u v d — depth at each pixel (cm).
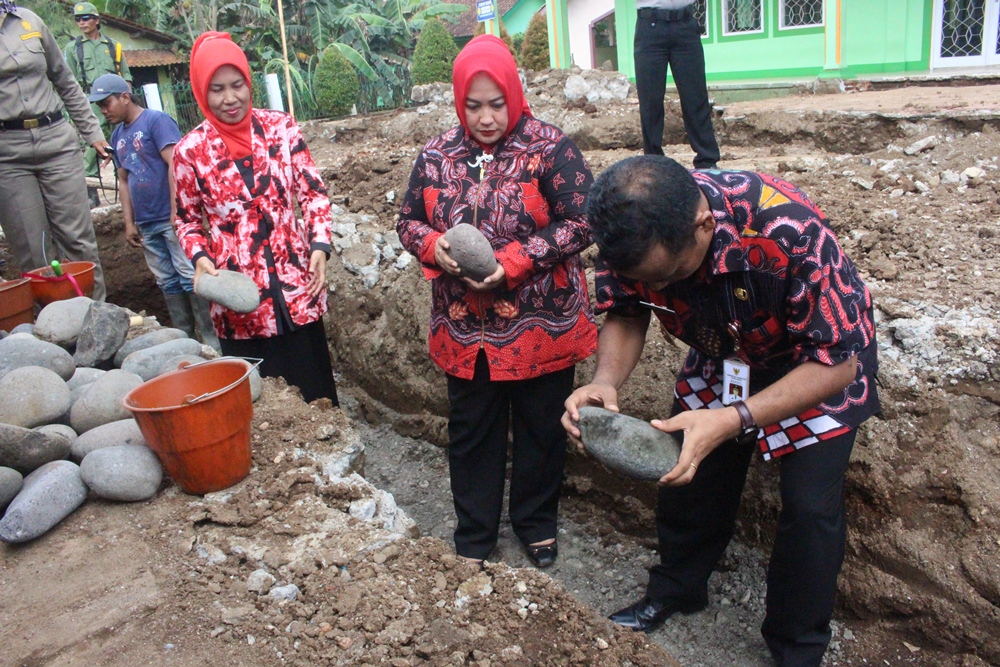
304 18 1819
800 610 259
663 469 220
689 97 498
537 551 370
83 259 541
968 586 279
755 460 345
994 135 469
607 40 1622
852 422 243
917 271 367
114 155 580
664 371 392
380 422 542
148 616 227
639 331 270
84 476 265
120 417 296
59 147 511
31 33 493
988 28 859
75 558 249
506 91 287
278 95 981
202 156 348
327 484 281
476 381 326
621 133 620
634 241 196
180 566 245
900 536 298
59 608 230
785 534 253
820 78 859
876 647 296
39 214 517
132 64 1659
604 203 196
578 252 304
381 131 766
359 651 215
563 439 352
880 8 931
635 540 391
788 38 1054
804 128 570
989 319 317
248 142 351
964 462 295
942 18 891
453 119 702
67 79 529
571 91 680
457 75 290
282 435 306
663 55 491
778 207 214
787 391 222
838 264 218
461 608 232
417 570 245
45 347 330
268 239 359
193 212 359
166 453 262
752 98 950
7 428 261
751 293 224
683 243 201
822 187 466
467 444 341
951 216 401
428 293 520
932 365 314
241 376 280
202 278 332
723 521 301
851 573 308
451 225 308
